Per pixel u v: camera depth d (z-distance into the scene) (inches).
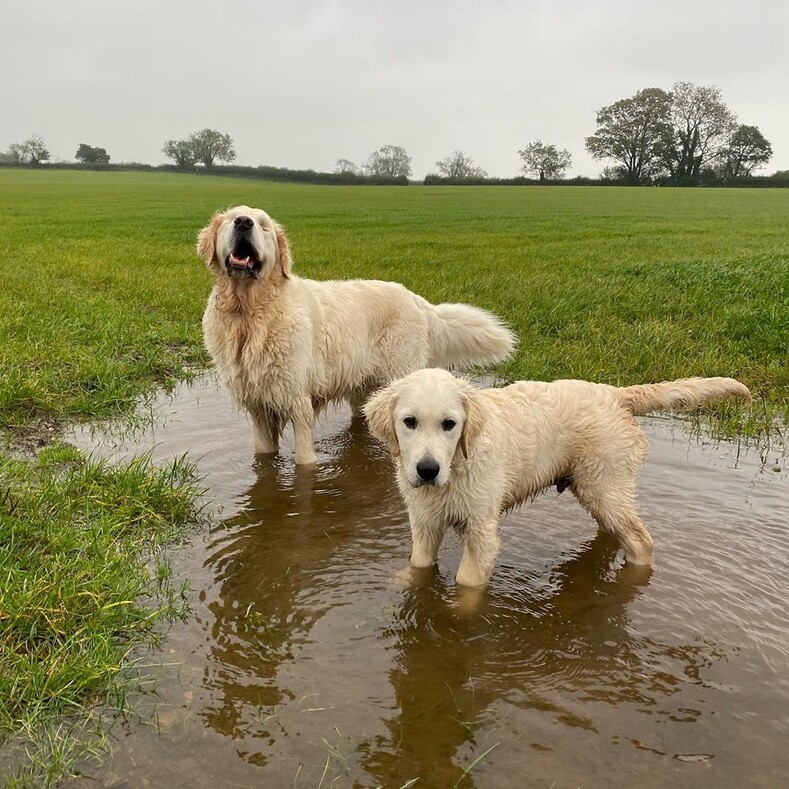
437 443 50.6
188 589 50.3
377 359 86.4
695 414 89.2
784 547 56.9
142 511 59.9
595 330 120.5
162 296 150.4
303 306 77.1
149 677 41.3
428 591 52.1
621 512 56.1
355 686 41.3
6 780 33.4
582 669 43.3
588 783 34.5
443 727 38.2
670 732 38.0
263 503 65.4
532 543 59.5
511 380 102.6
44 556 51.6
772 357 107.0
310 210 485.4
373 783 34.4
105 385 91.8
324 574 53.4
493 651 45.0
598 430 56.7
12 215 380.8
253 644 44.8
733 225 362.9
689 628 47.2
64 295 144.9
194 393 96.1
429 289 153.0
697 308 131.5
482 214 456.8
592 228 342.0
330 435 85.7
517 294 145.6
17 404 82.5
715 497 65.7
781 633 46.4
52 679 39.3
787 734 37.9
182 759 35.5
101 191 711.1
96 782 34.0
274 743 36.7
